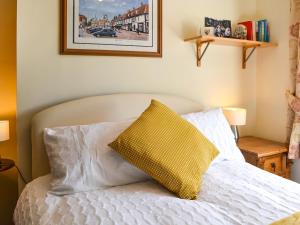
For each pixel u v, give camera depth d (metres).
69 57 2.02
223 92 2.65
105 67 2.14
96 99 2.02
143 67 2.27
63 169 1.50
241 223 1.13
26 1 1.87
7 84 2.31
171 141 1.59
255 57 2.78
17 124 1.90
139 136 1.54
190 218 1.18
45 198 1.40
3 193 2.26
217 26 2.50
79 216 1.20
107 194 1.44
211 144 1.76
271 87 2.65
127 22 2.17
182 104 2.31
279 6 2.52
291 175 2.46
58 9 1.96
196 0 2.45
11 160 2.12
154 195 1.44
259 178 1.63
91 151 1.58
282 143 2.50
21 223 1.36
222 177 1.65
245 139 2.67
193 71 2.49
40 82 1.94
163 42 2.33
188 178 1.49
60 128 1.72
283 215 1.19
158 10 2.28
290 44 2.33
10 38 2.29
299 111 2.25
